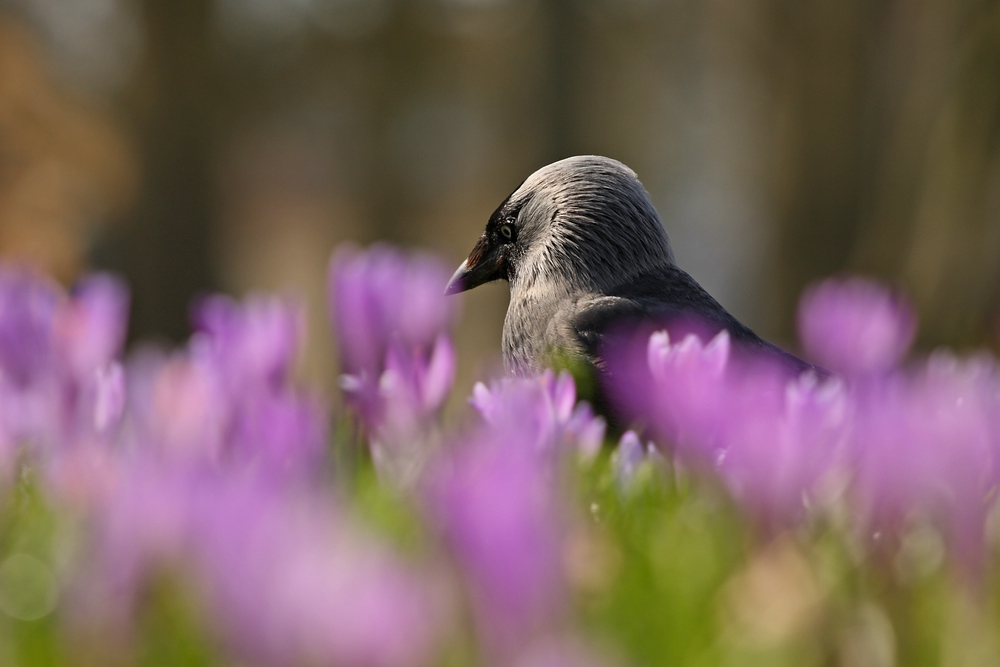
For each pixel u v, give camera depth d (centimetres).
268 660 171
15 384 434
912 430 305
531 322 908
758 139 4722
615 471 504
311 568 170
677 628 351
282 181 7362
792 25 4016
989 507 308
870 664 326
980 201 2338
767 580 328
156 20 4069
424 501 385
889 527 333
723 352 375
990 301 2309
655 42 5712
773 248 4103
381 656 163
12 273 446
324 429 457
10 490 464
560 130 4684
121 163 3112
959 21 2427
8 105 2859
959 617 315
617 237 904
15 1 3569
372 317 484
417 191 7362
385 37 6044
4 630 330
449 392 479
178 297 4050
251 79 5166
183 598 274
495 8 5594
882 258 2625
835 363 666
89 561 251
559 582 185
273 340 427
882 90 3688
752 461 327
